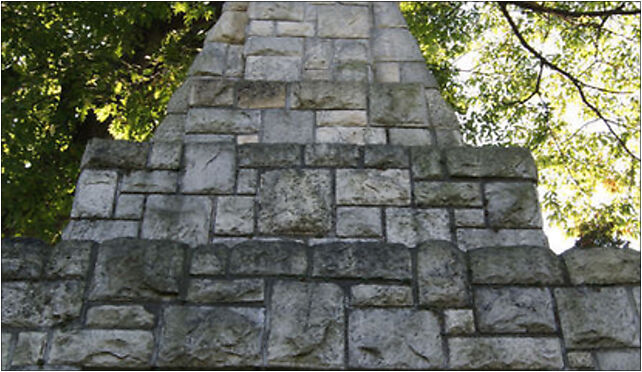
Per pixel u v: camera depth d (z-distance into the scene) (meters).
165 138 3.52
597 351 2.73
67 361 2.65
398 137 3.47
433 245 2.91
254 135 3.45
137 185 3.13
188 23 8.04
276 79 3.72
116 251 2.85
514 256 2.89
